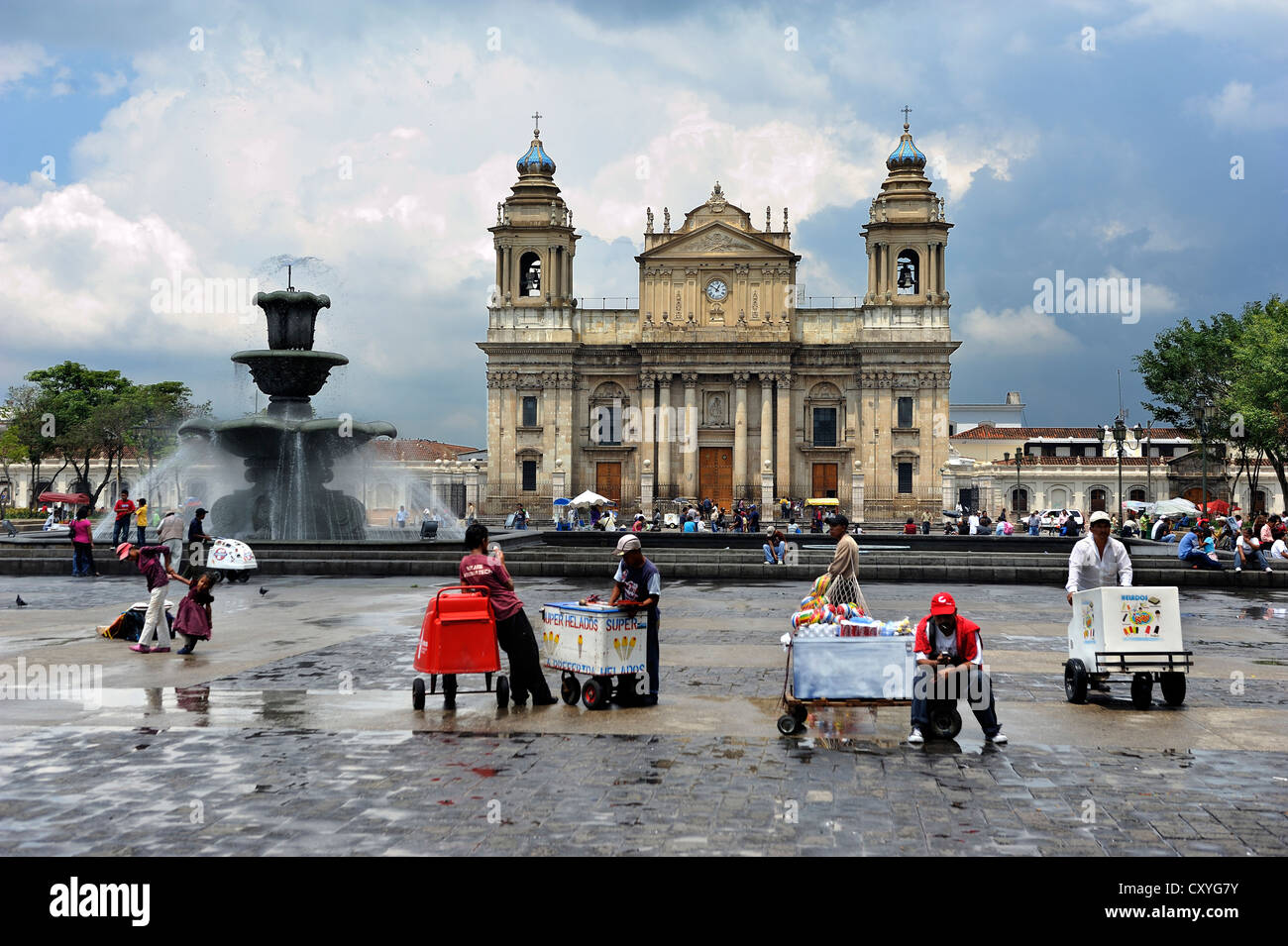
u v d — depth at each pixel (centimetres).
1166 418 6888
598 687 1302
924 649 1164
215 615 2247
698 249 8356
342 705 1316
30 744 1116
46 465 9394
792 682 1208
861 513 8188
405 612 2311
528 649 1321
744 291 8338
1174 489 8912
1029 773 1032
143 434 8038
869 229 8294
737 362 8300
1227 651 1888
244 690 1407
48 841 829
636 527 5525
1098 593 1345
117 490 9269
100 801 920
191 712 1272
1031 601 2753
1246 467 6925
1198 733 1202
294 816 884
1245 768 1054
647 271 8400
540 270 8631
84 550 3353
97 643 1822
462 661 1289
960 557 3650
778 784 987
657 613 1335
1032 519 7094
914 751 1115
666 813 897
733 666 1636
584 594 2803
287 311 3969
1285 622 2375
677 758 1077
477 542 1355
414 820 877
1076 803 935
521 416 8475
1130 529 5559
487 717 1257
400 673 1547
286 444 3847
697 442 8388
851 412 8350
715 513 7838
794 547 3650
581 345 8481
